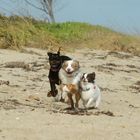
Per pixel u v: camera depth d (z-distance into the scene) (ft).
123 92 58.75
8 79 58.95
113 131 38.29
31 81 59.26
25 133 36.06
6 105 44.98
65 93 47.42
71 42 103.45
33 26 97.96
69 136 36.14
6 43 83.61
